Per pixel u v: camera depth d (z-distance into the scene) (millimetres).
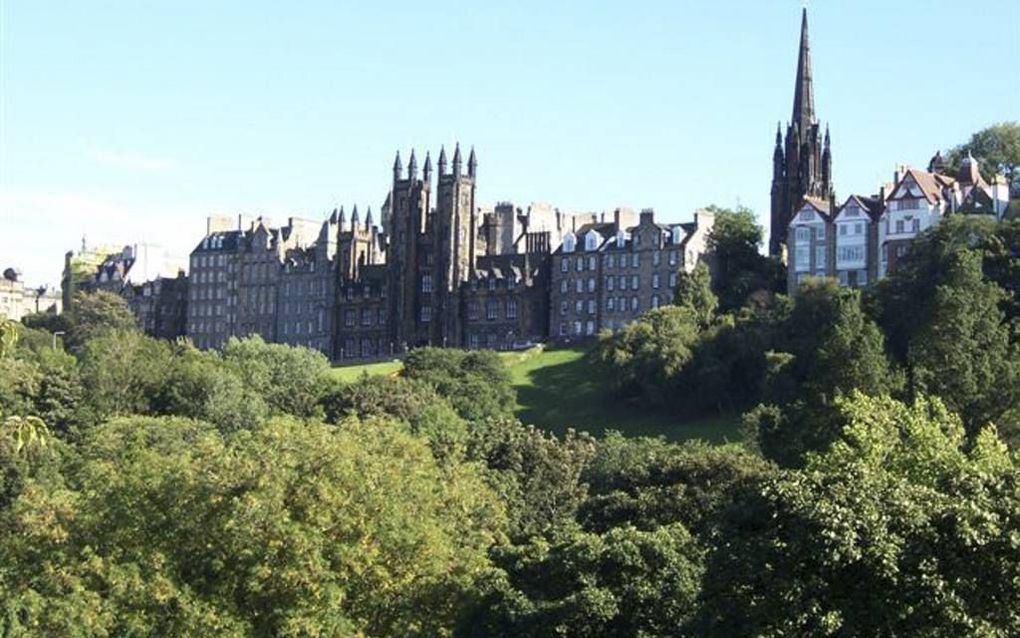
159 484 80062
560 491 129250
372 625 79062
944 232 199250
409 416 183000
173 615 74312
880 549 57562
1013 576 57531
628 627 74125
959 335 151625
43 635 74062
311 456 80875
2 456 132375
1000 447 86250
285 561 75688
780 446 133750
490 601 77500
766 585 59719
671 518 108062
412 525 80625
